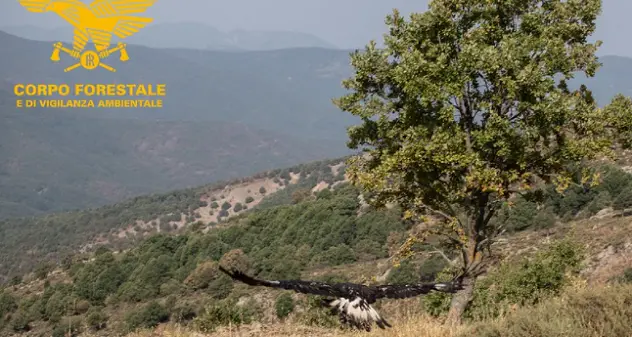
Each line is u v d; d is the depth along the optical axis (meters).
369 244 111.19
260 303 78.00
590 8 24.20
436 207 25.67
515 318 13.98
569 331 12.69
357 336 17.39
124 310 119.56
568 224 79.88
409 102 25.08
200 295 114.25
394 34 26.31
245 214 168.75
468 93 25.39
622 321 12.84
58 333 102.62
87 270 134.88
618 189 86.00
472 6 25.53
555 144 25.80
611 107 24.03
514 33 25.12
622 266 50.97
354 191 136.50
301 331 20.66
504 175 24.25
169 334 20.75
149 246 147.38
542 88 22.95
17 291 147.12
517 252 65.31
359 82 26.27
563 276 24.75
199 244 141.38
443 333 16.28
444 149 23.33
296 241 129.00
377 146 26.80
